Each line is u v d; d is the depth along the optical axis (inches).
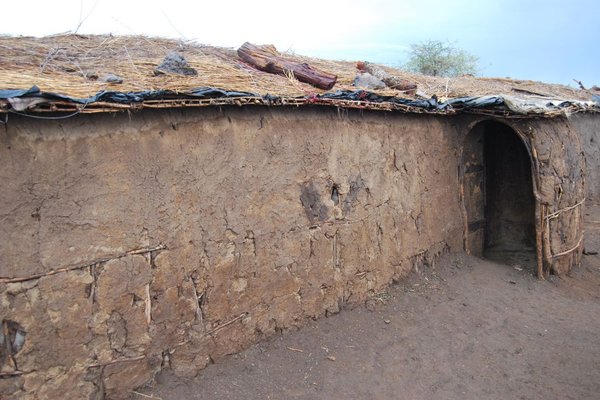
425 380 198.1
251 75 215.9
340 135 220.8
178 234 164.9
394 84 287.4
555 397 192.4
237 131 179.0
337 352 206.2
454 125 303.3
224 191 176.7
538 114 277.3
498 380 201.8
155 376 165.0
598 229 434.9
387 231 254.1
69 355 144.2
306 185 207.3
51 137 134.9
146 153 154.6
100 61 195.3
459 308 256.1
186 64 195.3
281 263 200.1
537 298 278.2
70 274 141.7
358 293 238.7
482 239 341.1
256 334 195.3
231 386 174.9
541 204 290.5
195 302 172.4
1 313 131.1
